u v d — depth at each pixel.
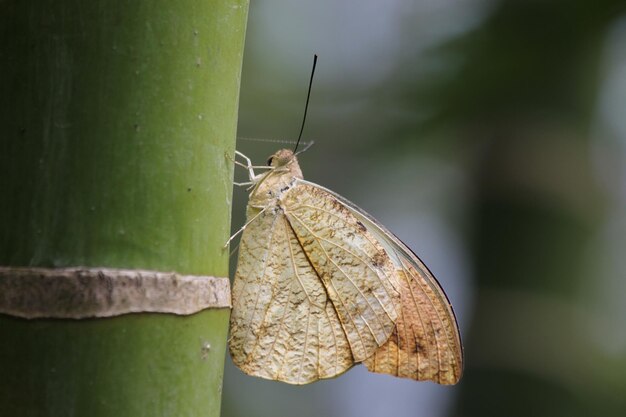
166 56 0.42
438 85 0.61
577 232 0.60
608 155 0.61
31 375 0.42
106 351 0.42
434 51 0.61
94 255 0.42
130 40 0.42
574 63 0.60
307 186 0.49
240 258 0.49
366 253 0.50
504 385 0.60
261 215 0.49
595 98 0.61
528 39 0.60
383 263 0.50
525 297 0.60
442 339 0.50
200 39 0.43
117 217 0.42
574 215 0.60
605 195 0.61
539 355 0.60
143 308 0.42
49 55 0.42
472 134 0.61
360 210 0.50
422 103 0.61
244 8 0.44
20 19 0.42
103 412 0.42
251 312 0.49
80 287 0.42
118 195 0.42
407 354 0.50
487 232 0.61
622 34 0.60
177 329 0.42
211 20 0.43
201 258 0.43
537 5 0.60
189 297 0.42
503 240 0.61
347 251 0.49
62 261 0.42
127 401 0.42
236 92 0.43
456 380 0.50
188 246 0.43
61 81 0.42
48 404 0.42
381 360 0.50
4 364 0.42
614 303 0.60
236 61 0.43
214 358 0.43
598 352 0.60
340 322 0.49
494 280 0.61
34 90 0.42
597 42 0.60
